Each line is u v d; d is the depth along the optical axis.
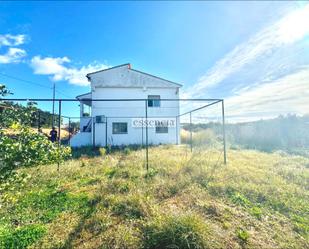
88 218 3.88
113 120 17.45
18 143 2.55
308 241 3.19
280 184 5.70
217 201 4.56
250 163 8.26
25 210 4.27
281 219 3.85
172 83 18.08
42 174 6.72
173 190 5.12
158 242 2.96
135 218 3.85
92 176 6.81
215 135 16.67
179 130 17.81
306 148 12.51
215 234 3.20
